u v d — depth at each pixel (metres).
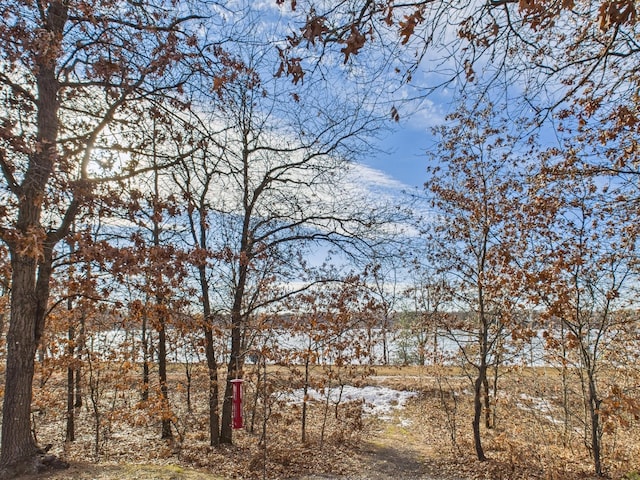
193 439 13.09
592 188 8.87
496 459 11.41
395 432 15.48
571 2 3.49
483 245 11.81
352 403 16.17
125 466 8.91
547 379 15.69
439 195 12.23
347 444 13.23
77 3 7.12
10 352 8.19
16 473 7.77
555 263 9.30
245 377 12.30
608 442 12.79
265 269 12.23
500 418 16.03
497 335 11.56
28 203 7.72
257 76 9.00
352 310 12.54
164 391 13.67
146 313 8.84
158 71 8.11
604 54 4.09
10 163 6.65
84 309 10.15
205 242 12.41
